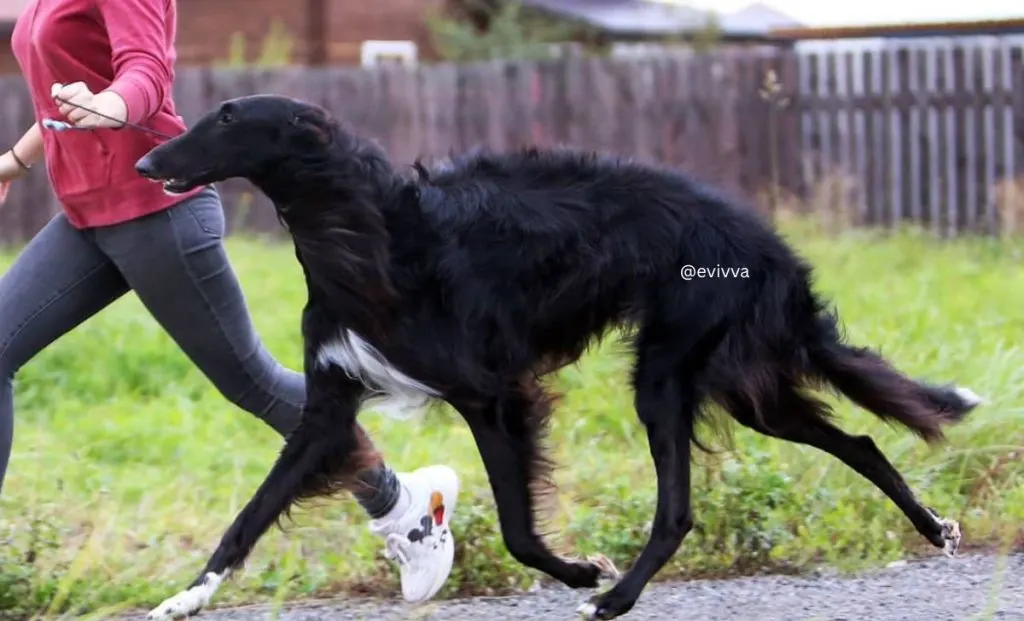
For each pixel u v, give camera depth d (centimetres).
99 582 1163
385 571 1195
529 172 1087
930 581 1138
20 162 1135
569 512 1322
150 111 977
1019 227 2878
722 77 3020
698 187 1113
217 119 978
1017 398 1488
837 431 1174
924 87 2977
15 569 1129
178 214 1028
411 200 1038
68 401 1831
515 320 1059
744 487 1239
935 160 2989
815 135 3027
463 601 1141
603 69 3036
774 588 1142
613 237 1073
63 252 1057
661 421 1082
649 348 1086
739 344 1087
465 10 4634
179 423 1730
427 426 1622
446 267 1031
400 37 4672
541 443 1082
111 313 2109
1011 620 1016
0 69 4262
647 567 1054
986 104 2961
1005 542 1199
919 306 1997
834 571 1188
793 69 3014
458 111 3080
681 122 3039
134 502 1442
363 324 1011
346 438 1034
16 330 1050
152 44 985
